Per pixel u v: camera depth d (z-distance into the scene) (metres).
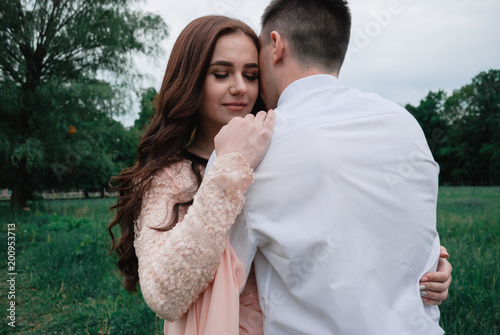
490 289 3.17
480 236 5.19
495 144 37.03
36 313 4.01
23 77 13.48
